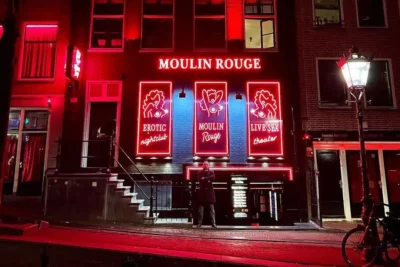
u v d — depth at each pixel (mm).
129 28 13836
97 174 11102
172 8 14203
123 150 12672
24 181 12945
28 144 13242
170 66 13523
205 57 13633
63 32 13844
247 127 13148
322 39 13953
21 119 13320
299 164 12844
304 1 14227
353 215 12867
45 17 13977
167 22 14195
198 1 14305
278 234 9680
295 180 12594
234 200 11336
